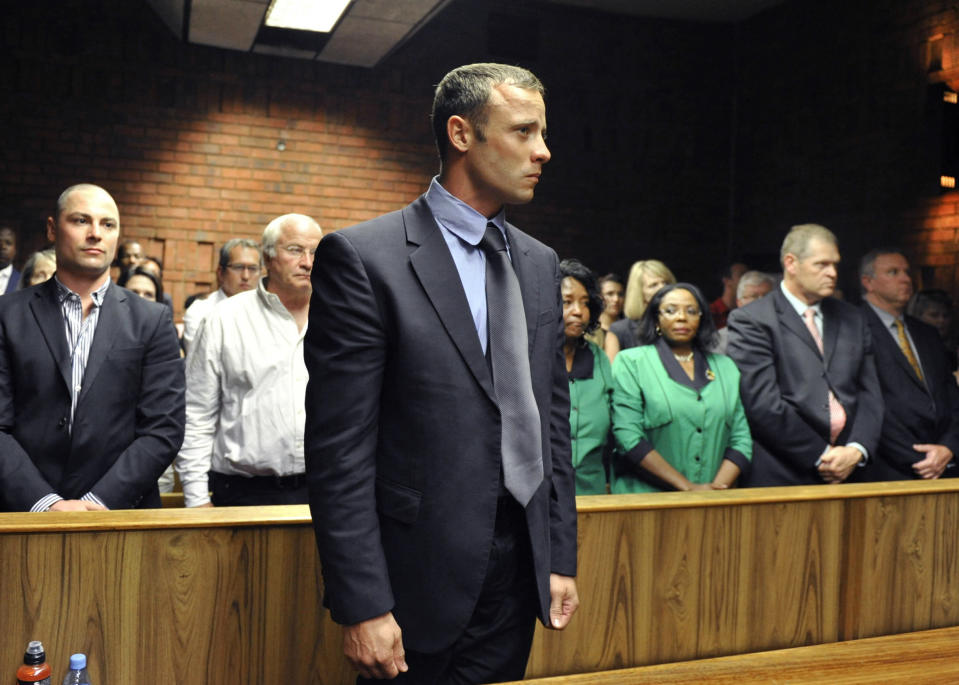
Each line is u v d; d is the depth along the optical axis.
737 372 3.13
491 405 1.39
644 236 7.54
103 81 6.39
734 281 5.96
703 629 2.17
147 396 2.41
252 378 2.67
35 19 6.25
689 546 2.16
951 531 2.46
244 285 4.42
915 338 3.61
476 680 1.45
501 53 7.22
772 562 2.24
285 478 2.68
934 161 5.97
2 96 6.18
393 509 1.36
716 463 3.03
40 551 1.70
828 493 2.30
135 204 6.48
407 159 7.04
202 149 6.60
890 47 6.33
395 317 1.36
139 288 4.36
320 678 1.87
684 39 7.64
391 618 1.32
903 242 6.19
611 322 5.13
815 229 3.19
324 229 6.88
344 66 6.89
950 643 2.26
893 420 3.43
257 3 5.50
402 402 1.37
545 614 1.42
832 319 3.23
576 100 7.38
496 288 1.45
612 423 3.09
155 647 1.77
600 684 1.73
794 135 7.12
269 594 1.83
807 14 7.02
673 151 7.61
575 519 1.58
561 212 7.35
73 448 2.28
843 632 2.32
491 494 1.38
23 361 2.28
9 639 1.69
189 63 6.56
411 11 5.61
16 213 6.22
